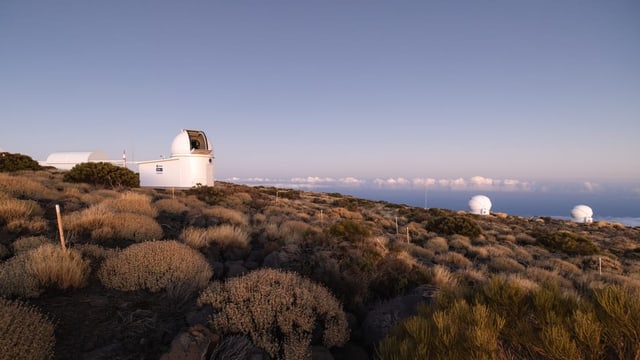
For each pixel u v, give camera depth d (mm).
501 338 2945
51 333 3518
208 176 32062
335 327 4121
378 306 5410
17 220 7961
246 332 3672
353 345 4402
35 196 12031
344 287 5828
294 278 4871
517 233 26984
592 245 20234
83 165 21375
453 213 41062
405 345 2760
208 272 5738
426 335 2875
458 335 2770
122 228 8367
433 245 15992
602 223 48406
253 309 3863
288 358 3385
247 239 9305
